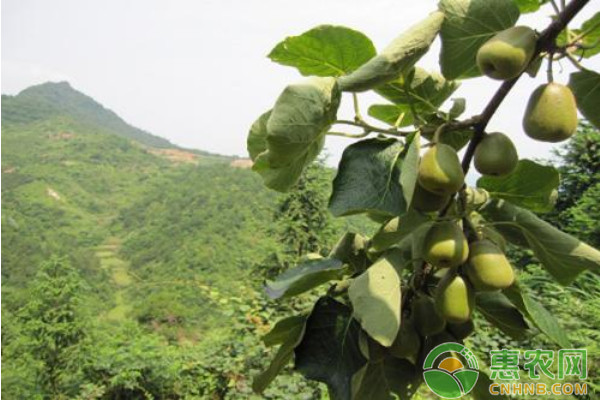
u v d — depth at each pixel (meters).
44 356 10.71
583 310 6.70
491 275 1.29
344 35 1.39
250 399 6.84
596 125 1.35
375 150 1.29
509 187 1.45
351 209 1.24
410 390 1.51
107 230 69.06
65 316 11.16
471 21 1.27
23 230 56.62
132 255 55.88
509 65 1.17
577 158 11.46
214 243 45.19
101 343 11.12
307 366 1.37
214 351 9.30
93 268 50.19
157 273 44.88
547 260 1.49
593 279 7.47
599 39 1.21
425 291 1.48
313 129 1.26
